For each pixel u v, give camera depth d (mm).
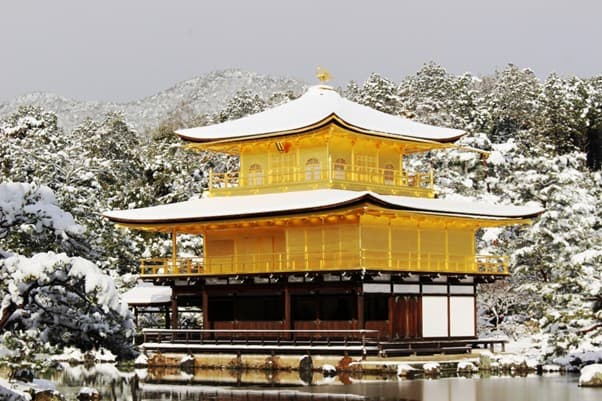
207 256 80000
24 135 116500
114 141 134500
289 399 51750
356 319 71312
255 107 151000
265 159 81000
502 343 75875
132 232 102938
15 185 35062
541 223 91125
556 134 134375
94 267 30297
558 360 67375
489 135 137000
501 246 97000
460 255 78625
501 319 94625
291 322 74750
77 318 30656
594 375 56688
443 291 75812
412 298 73438
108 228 93188
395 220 73250
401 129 81688
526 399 50469
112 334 30234
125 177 127562
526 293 92875
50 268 30031
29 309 31531
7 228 34812
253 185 80875
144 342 77938
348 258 71000
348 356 67000
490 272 78562
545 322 63625
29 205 34469
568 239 91438
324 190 75562
